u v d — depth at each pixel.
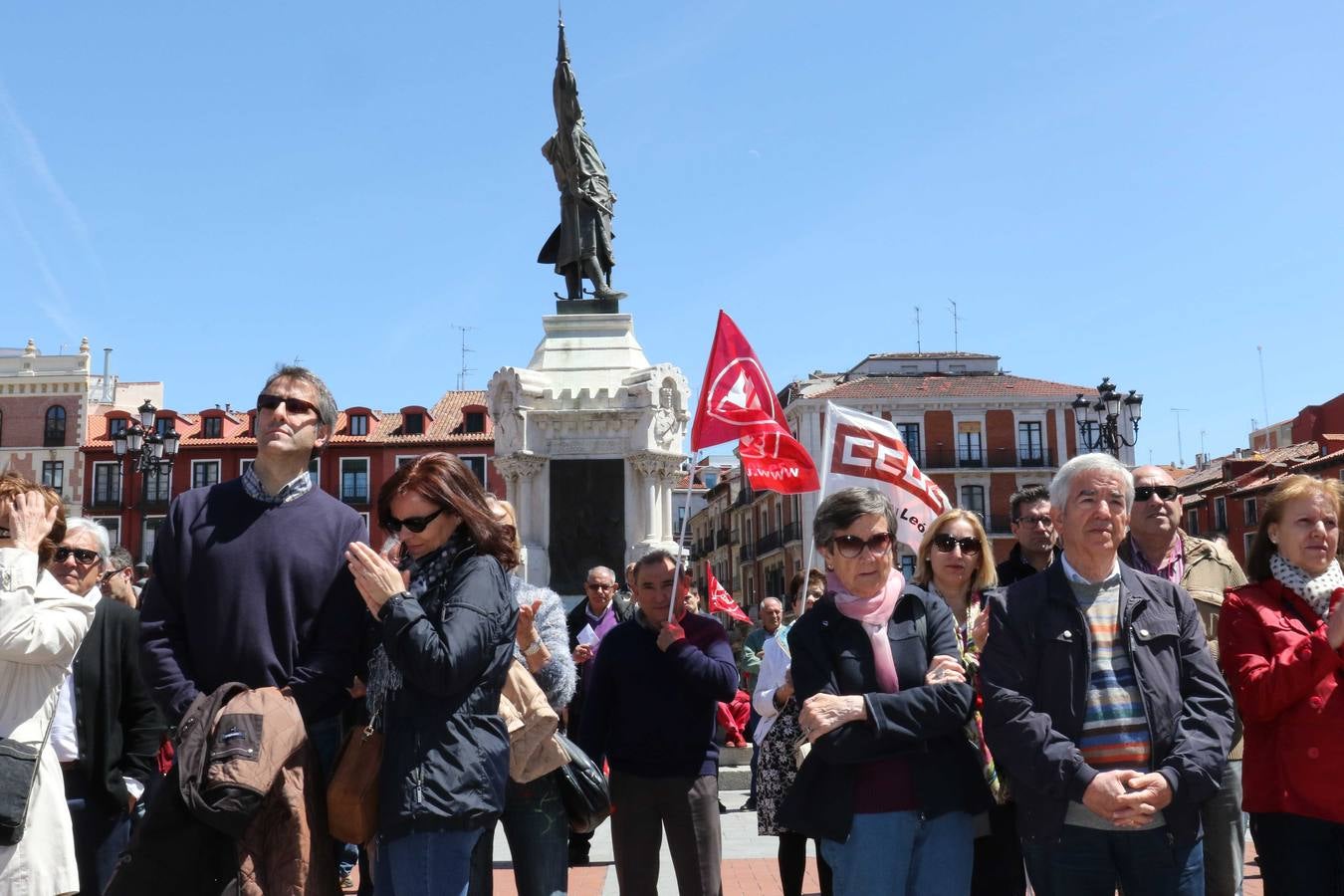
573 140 15.51
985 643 4.35
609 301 15.23
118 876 3.67
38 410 55.50
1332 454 43.00
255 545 4.05
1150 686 4.00
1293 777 4.24
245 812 3.52
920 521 7.43
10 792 4.06
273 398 4.17
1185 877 3.93
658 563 5.49
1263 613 4.47
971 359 62.84
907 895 4.20
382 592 3.73
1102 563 4.18
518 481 13.86
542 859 4.76
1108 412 21.72
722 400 6.70
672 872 7.89
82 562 5.35
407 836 3.74
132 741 5.69
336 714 4.24
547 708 4.51
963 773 4.23
